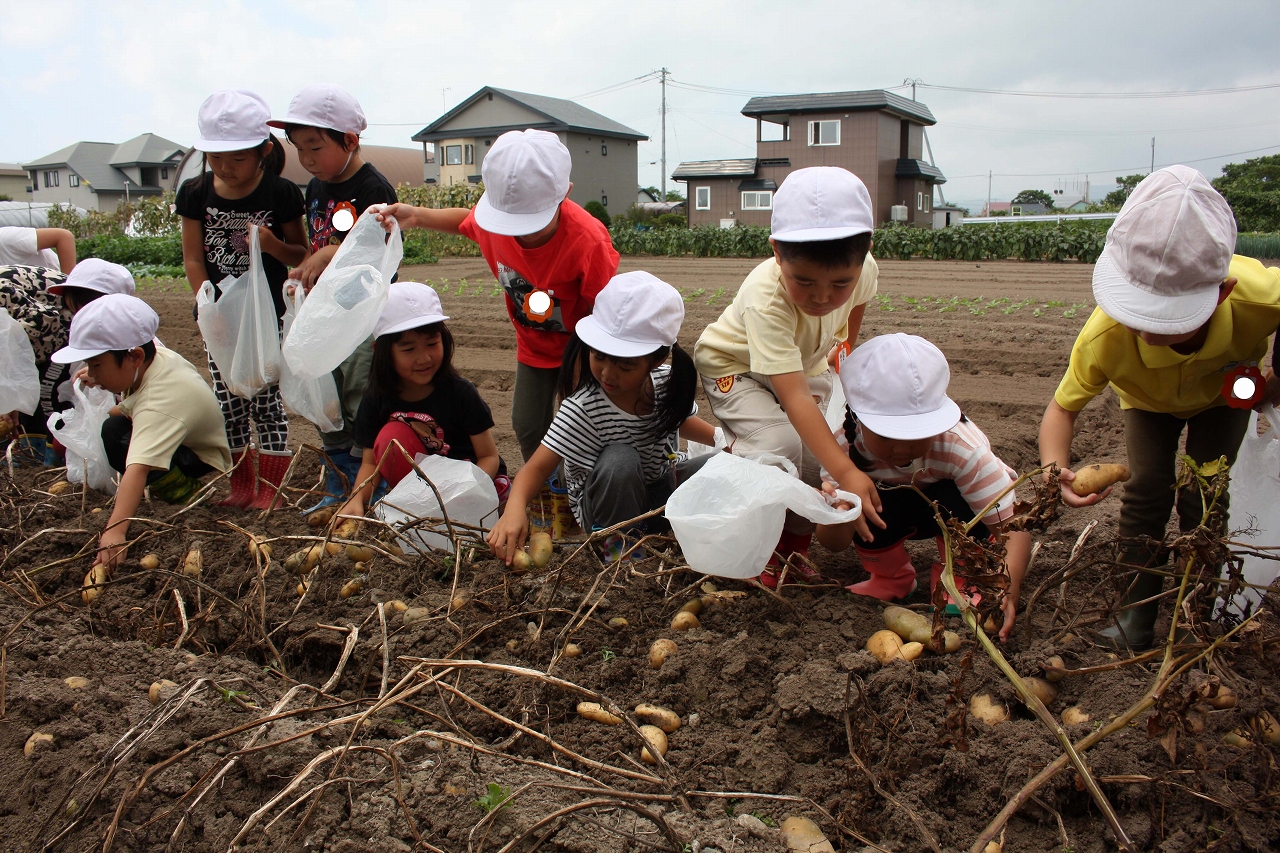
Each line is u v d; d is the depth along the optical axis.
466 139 51.59
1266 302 2.44
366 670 2.46
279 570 3.08
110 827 1.85
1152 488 2.81
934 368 2.58
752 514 2.46
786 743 2.16
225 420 4.20
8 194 69.25
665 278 15.89
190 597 2.98
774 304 2.90
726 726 2.24
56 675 2.53
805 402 2.81
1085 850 1.81
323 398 3.90
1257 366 2.53
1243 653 2.34
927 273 16.45
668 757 2.12
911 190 42.78
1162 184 2.25
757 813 1.94
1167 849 1.76
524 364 3.85
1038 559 3.08
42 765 2.11
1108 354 2.63
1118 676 2.22
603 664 2.45
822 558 3.43
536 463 3.15
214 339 3.86
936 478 2.82
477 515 3.31
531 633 2.63
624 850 1.77
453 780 1.98
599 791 1.81
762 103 42.81
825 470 2.74
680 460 3.67
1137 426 2.87
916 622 2.45
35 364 4.35
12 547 3.42
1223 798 1.85
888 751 1.99
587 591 2.80
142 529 3.47
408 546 3.20
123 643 2.67
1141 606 2.69
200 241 4.25
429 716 2.27
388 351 3.50
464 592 2.82
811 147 42.22
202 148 3.79
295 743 2.12
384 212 3.56
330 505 3.76
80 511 3.73
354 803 1.92
